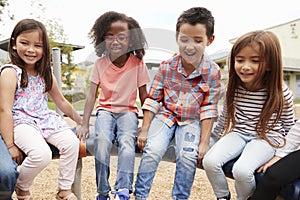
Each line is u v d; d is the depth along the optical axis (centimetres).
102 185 216
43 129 208
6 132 196
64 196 205
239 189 190
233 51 209
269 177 173
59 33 829
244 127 214
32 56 210
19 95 211
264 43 199
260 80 208
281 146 201
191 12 223
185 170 209
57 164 353
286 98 208
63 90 277
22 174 194
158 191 283
